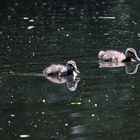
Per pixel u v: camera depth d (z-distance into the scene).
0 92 18.27
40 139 14.50
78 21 32.19
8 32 29.47
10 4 40.72
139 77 19.59
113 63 21.77
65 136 14.65
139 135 14.54
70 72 20.23
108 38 26.44
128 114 16.05
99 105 16.88
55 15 35.09
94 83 19.03
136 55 22.11
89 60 22.16
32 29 30.17
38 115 16.22
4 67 21.28
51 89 18.52
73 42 25.75
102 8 37.00
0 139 14.57
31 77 19.92
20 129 15.22
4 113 16.45
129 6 37.09
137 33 27.45
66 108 16.70
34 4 40.44
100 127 15.17
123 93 17.89
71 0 41.44
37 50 24.22
